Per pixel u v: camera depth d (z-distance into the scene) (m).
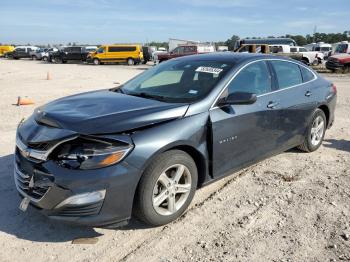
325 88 6.00
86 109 3.84
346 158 5.81
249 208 4.18
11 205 4.18
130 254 3.34
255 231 3.71
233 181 4.90
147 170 3.50
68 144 3.32
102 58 41.34
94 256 3.31
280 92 5.03
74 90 14.56
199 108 3.96
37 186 3.37
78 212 3.26
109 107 3.87
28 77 21.33
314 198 4.42
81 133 3.33
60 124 3.52
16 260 3.24
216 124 4.03
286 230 3.72
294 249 3.40
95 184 3.23
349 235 3.60
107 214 3.33
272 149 5.01
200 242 3.52
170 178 3.75
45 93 13.54
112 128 3.40
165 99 4.20
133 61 41.31
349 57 25.30
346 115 9.29
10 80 19.27
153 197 3.59
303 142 5.76
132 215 3.71
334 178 5.02
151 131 3.52
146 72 5.28
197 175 3.99
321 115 5.98
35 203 3.41
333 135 7.22
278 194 4.52
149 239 3.57
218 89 4.20
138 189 3.50
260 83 4.79
